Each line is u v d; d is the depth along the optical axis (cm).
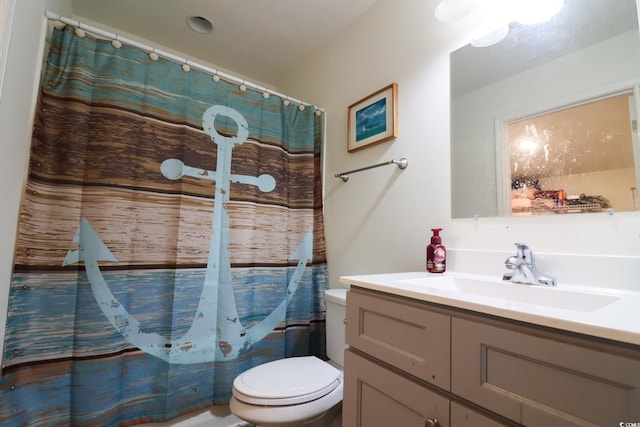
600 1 90
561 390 49
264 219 166
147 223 134
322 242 184
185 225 142
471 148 117
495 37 113
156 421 130
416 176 137
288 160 182
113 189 126
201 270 144
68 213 119
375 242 154
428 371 69
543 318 52
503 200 106
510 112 107
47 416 110
